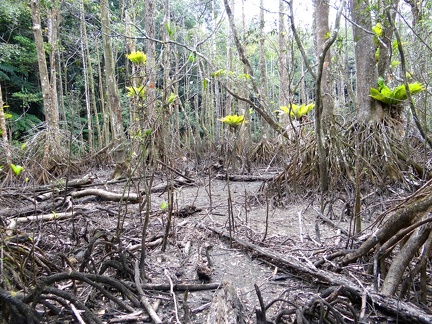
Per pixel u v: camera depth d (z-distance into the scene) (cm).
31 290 187
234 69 1321
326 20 584
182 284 230
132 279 237
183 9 1488
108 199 477
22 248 227
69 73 1755
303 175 510
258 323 183
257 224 374
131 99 532
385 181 458
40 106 1584
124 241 314
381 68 561
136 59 504
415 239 197
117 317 196
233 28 460
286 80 1155
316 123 342
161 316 199
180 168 791
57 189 508
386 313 183
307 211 427
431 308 189
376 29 479
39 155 702
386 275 208
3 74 1357
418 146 562
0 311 176
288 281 240
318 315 178
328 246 293
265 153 880
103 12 683
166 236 294
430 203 206
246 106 1020
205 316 197
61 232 344
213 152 1034
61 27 1233
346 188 455
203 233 339
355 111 543
